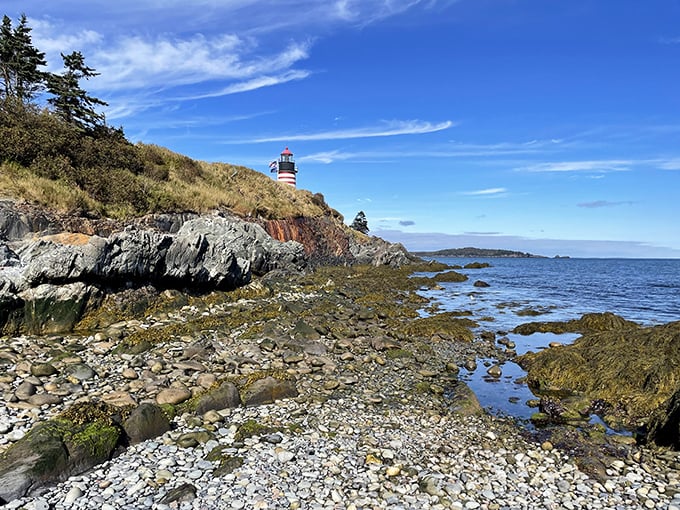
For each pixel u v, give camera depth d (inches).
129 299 655.8
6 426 296.4
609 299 1275.8
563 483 283.4
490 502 258.7
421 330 733.9
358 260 2028.8
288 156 2642.7
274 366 494.6
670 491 276.2
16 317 526.9
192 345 529.3
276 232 1552.7
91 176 941.2
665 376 442.6
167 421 326.6
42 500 232.8
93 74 1232.2
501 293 1386.6
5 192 733.3
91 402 311.3
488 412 416.8
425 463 300.5
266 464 283.3
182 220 1079.0
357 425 358.9
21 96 1184.2
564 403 439.5
